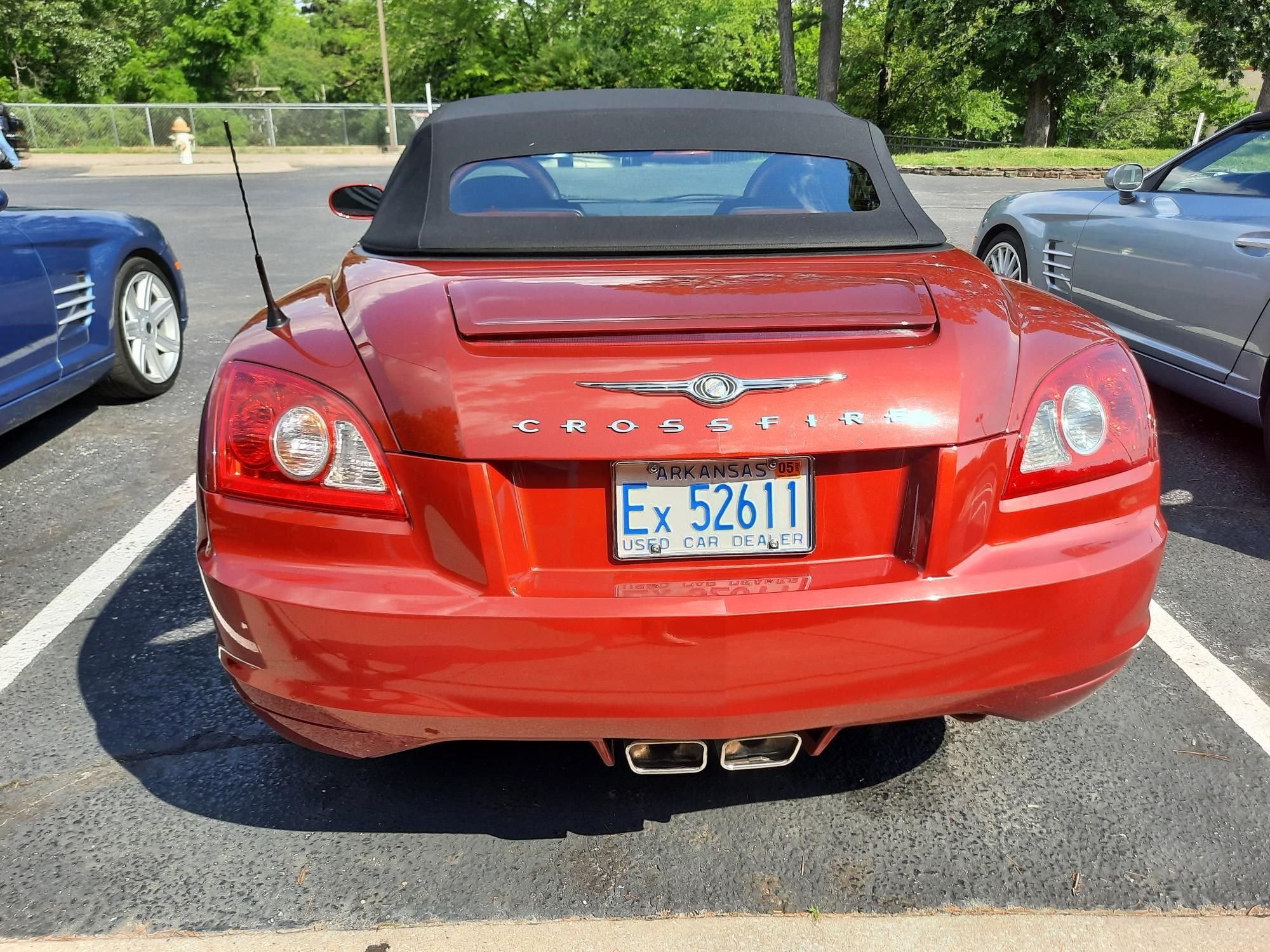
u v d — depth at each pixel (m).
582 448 1.68
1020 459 1.84
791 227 2.45
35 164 28.17
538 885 2.00
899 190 2.64
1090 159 22.33
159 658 2.82
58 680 2.71
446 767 2.36
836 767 2.36
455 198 2.51
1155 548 1.93
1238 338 4.01
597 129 2.64
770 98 2.93
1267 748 2.42
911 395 1.75
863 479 1.78
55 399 4.29
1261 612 3.10
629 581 1.75
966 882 2.00
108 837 2.12
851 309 1.89
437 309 1.89
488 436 1.69
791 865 2.04
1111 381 1.96
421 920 1.91
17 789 2.27
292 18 79.31
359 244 2.69
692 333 1.80
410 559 1.75
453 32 49.00
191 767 2.35
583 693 1.74
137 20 54.44
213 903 1.95
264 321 2.12
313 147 35.72
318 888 1.99
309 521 1.78
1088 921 1.91
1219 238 4.11
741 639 1.71
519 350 1.76
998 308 1.99
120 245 4.85
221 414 1.85
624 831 2.15
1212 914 1.93
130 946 1.85
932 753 2.41
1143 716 2.56
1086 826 2.16
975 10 35.38
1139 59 34.94
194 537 3.60
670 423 1.70
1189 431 4.77
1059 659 1.87
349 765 2.37
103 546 3.53
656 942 1.86
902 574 1.78
